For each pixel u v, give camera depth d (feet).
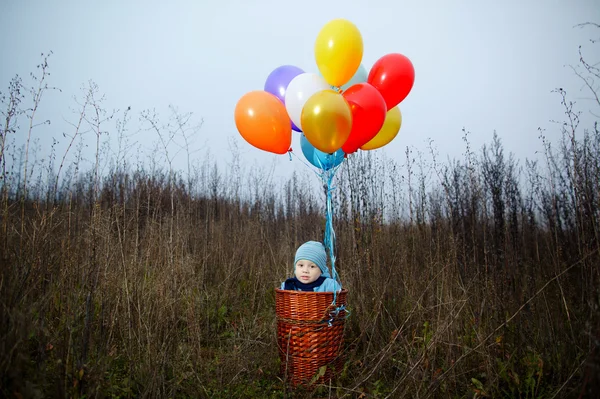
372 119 9.86
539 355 8.93
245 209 26.40
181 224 15.98
